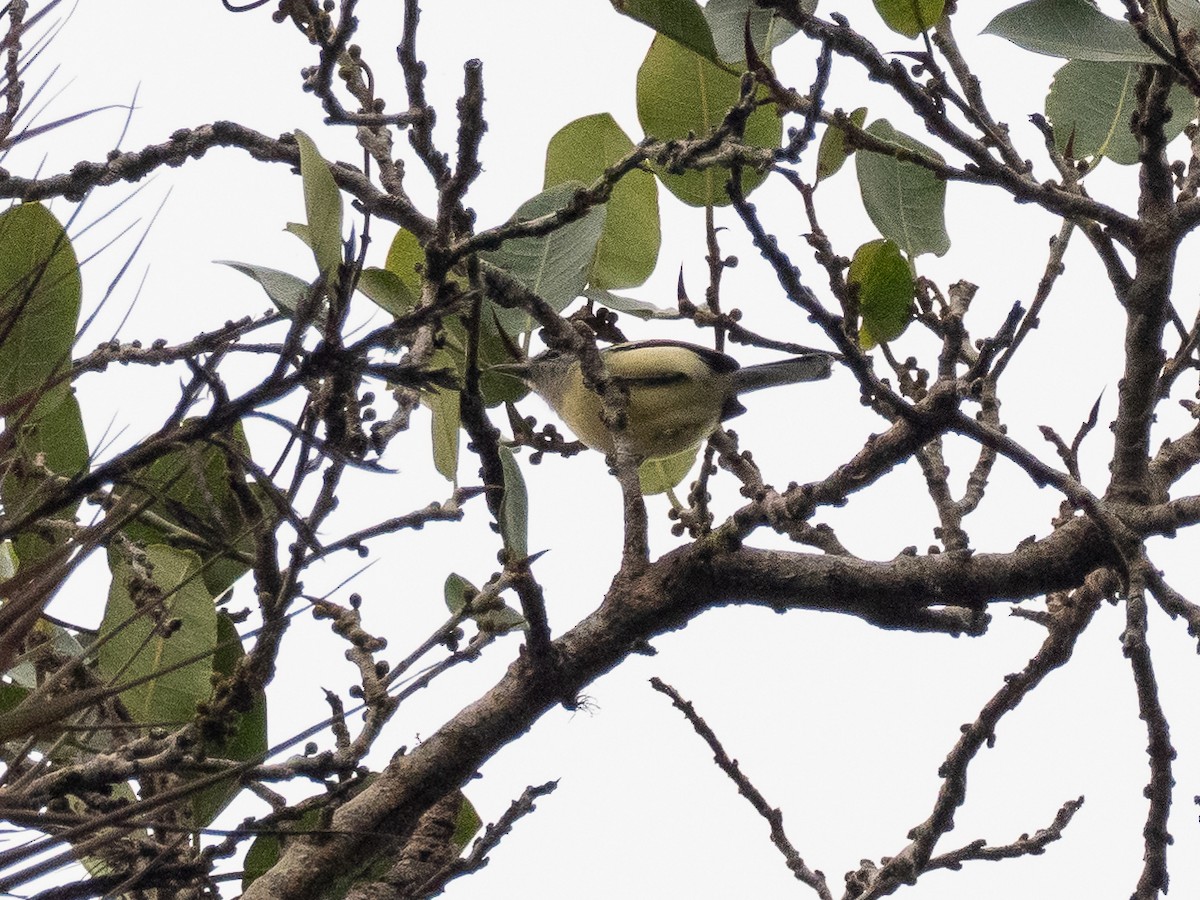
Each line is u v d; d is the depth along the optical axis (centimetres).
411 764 647
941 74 664
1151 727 572
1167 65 644
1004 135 689
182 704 590
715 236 736
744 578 676
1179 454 724
